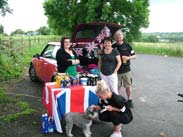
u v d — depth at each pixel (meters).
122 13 32.75
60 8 34.19
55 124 5.77
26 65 14.78
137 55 26.89
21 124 6.21
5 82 10.61
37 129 5.95
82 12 33.16
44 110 7.21
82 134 5.70
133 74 13.52
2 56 12.70
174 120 6.63
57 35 40.19
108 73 6.52
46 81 9.17
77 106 5.89
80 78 6.19
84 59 8.38
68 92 5.76
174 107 7.70
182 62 19.59
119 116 5.35
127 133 5.81
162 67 16.41
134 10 32.34
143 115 6.97
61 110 5.75
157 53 29.30
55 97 5.70
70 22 33.56
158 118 6.76
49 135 5.66
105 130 5.91
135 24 33.34
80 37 9.82
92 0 31.36
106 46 6.52
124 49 7.06
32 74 10.75
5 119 6.44
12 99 8.12
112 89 6.59
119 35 7.05
